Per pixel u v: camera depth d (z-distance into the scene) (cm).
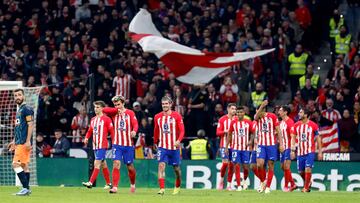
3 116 6300
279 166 6288
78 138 6756
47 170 6400
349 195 5081
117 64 7456
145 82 7369
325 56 8006
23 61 7556
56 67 7419
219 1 7969
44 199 4084
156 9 8250
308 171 5506
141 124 6681
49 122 6938
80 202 3875
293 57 7425
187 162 6359
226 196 4662
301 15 7844
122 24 7850
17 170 4369
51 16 7981
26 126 4316
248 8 7862
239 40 7688
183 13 8019
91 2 8238
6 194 4534
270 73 7469
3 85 6253
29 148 4334
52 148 6725
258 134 5353
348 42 7650
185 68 7138
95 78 7419
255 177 6266
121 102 4856
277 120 5353
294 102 7056
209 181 6322
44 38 7819
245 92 7269
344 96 6988
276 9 8038
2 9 8131
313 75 7238
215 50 7512
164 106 4816
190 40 7756
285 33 7688
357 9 8262
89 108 6281
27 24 7944
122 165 6325
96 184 6275
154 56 7769
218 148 6712
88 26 7806
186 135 6906
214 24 7819
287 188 5691
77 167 6375
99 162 4859
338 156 6588
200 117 6894
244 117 5597
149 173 6328
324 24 8088
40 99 7019
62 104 7038
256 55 7081
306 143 5497
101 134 4847
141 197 4372
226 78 7194
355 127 6719
